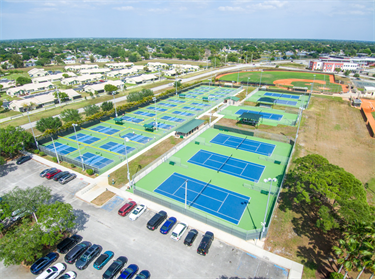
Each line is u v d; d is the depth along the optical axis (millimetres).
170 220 35500
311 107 93500
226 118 82375
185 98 109875
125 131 72062
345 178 34219
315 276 27922
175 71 170875
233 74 171750
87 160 54750
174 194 43312
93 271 28453
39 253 28641
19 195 33469
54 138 67312
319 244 32312
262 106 96375
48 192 35125
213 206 40219
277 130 72062
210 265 29219
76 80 139750
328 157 56656
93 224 35562
